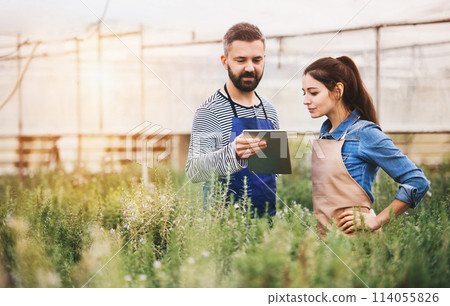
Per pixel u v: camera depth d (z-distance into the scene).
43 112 6.38
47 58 6.03
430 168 5.53
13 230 3.02
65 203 3.89
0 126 6.48
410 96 6.14
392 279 2.11
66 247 2.86
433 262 2.25
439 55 6.02
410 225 2.46
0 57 6.09
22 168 6.33
